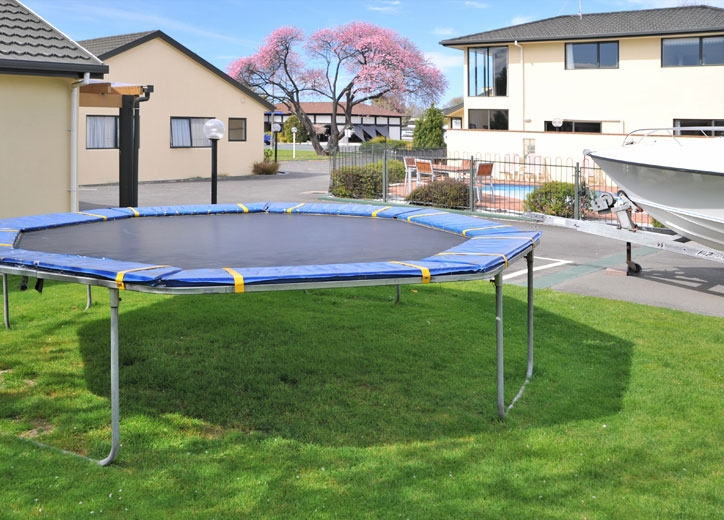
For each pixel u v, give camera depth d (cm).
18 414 425
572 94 2312
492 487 337
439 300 716
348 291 752
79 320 623
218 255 463
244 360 515
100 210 654
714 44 2080
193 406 436
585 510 317
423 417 421
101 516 310
